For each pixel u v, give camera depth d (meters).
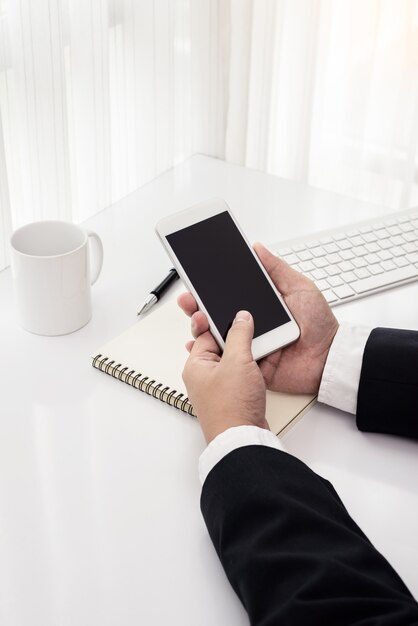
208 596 0.68
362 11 1.52
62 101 1.14
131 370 0.89
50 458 0.80
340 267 1.05
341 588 0.61
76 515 0.74
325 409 0.88
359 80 1.60
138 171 1.41
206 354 0.84
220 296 0.86
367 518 0.75
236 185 1.31
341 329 0.90
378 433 0.85
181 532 0.73
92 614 0.66
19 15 1.04
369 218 1.16
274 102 1.58
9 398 0.87
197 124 1.52
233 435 0.74
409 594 0.64
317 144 1.69
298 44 1.51
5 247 1.11
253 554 0.65
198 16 1.40
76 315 0.95
